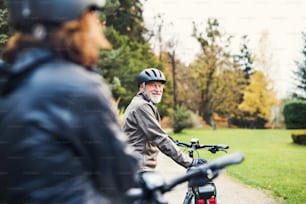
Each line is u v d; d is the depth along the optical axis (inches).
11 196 44.8
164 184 55.9
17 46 49.4
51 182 44.4
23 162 44.1
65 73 46.7
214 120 1653.5
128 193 50.6
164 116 1306.6
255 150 637.3
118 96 961.5
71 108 45.4
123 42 1058.1
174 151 122.4
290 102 1074.7
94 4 49.7
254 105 1520.7
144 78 139.6
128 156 48.4
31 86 45.8
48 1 47.5
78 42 48.8
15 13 48.9
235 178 372.5
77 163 45.8
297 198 296.4
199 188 115.3
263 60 1512.1
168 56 1555.1
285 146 709.3
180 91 1626.5
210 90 1603.1
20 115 44.8
